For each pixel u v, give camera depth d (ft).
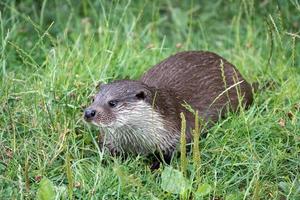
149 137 35.55
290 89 40.55
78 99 38.88
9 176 33.76
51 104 37.93
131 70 42.63
